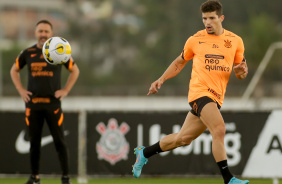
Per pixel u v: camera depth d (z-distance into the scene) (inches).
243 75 904.9
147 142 1316.4
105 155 1320.1
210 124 848.9
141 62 7421.3
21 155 1325.0
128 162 1316.4
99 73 7780.5
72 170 1316.4
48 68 1078.4
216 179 1387.8
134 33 7780.5
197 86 875.4
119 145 1317.7
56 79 1087.0
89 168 1320.1
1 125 1328.7
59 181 1301.7
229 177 846.5
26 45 7401.6
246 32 6112.2
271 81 4842.5
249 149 1286.9
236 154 1290.6
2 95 5093.5
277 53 3395.7
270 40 4608.8
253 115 1290.6
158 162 1309.1
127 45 7864.2
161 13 7367.1
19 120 1328.7
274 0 6579.7
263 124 1285.7
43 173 1320.1
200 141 1305.4
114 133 1320.1
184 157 1306.6
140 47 7652.6
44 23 1089.4
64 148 1102.4
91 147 1323.8
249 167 1285.7
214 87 873.5
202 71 877.2
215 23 876.0
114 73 7677.2
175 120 1312.7
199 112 862.5
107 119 1322.6
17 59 1107.3
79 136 1318.9
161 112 1315.2
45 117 1093.1
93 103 3622.0
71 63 1113.4
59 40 1052.5
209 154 1302.9
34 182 1103.6
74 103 3659.0
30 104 1083.9
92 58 7869.1
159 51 7303.2
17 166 1323.8
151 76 7337.6
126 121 1320.1
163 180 1355.8
